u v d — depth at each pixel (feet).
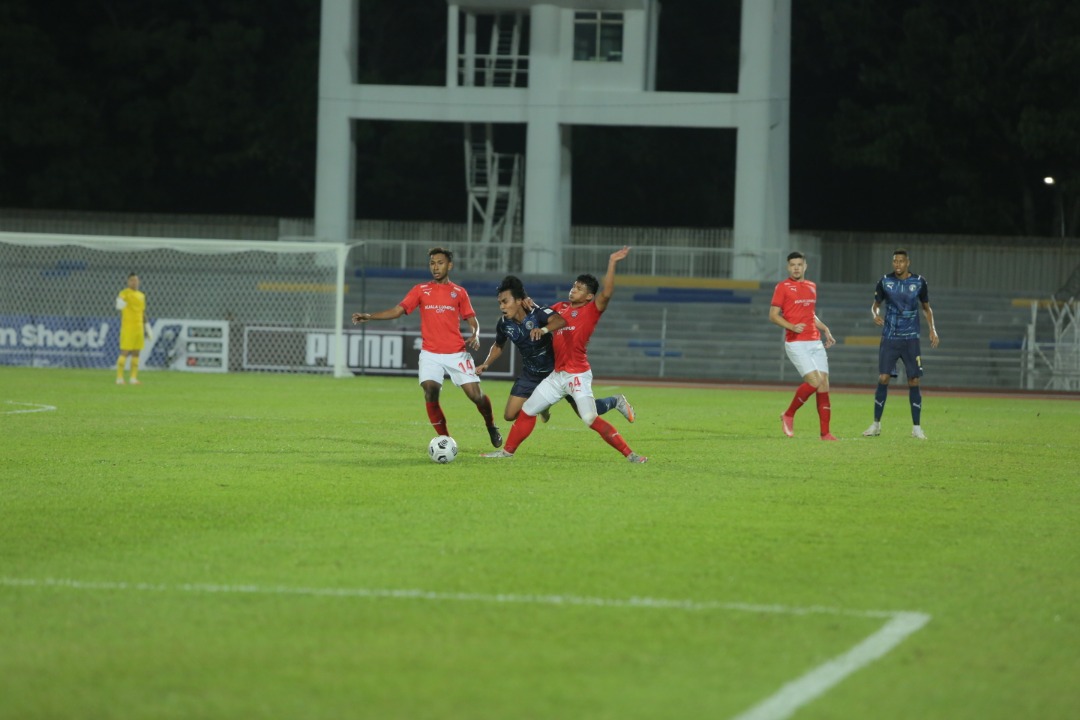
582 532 86.22
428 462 126.93
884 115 520.83
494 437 137.59
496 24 437.99
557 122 423.64
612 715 49.14
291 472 117.50
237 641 58.80
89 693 51.70
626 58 420.77
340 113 428.56
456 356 132.26
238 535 84.33
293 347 324.80
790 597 67.97
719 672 54.70
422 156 563.89
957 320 396.57
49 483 108.68
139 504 97.25
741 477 117.39
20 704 50.42
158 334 325.42
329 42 427.33
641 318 394.52
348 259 424.46
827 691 52.44
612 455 135.44
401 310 131.75
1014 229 532.73
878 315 165.78
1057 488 113.91
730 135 569.64
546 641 59.00
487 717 48.83
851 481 116.06
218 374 311.06
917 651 58.29
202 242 321.73
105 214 485.56
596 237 470.39
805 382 159.74
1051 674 55.26
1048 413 230.48
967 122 525.75
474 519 91.25
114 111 573.33
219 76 549.54
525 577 71.82
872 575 73.92
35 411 185.26
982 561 78.59
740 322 390.63
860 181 588.91
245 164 578.66
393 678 53.57
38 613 63.67
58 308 391.45
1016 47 504.43
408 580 70.85
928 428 184.34
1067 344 357.41
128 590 68.39
